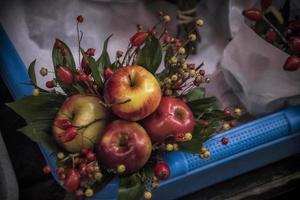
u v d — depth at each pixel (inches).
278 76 40.7
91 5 47.1
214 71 44.6
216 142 37.5
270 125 38.8
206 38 46.6
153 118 33.7
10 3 46.5
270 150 39.8
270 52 40.0
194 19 44.9
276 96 41.0
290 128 39.0
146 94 32.6
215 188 41.8
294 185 42.8
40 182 42.8
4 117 45.9
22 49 44.8
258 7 44.4
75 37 45.9
